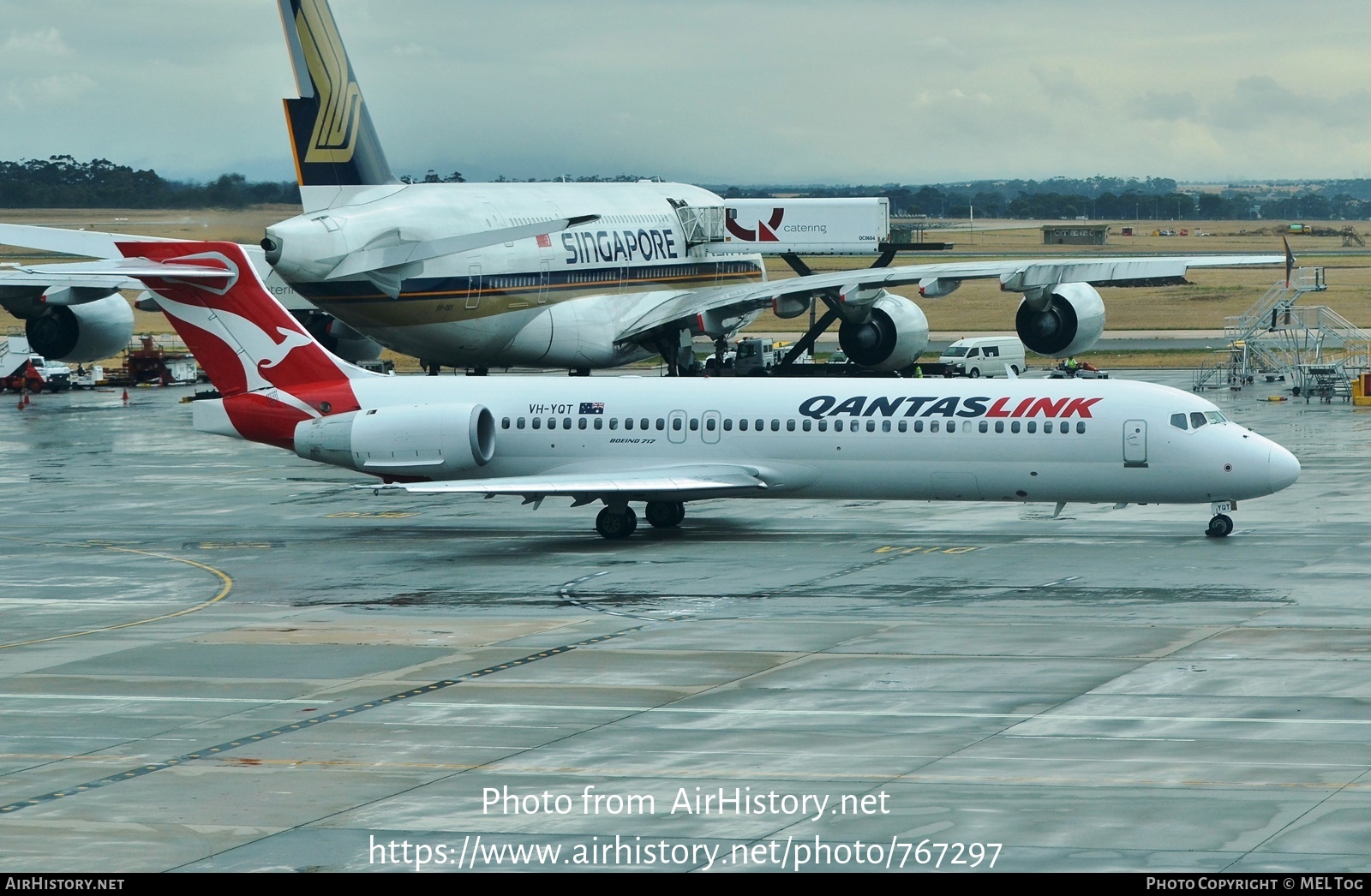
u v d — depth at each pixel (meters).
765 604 109.31
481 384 147.88
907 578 117.75
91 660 96.12
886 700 82.75
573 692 86.06
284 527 151.62
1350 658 89.50
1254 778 67.69
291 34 196.00
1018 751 72.75
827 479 138.25
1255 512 146.62
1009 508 154.00
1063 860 58.38
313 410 146.75
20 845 62.97
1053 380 137.25
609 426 142.50
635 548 134.88
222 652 97.94
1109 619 101.50
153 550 138.75
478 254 199.62
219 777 71.69
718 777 69.88
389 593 117.19
